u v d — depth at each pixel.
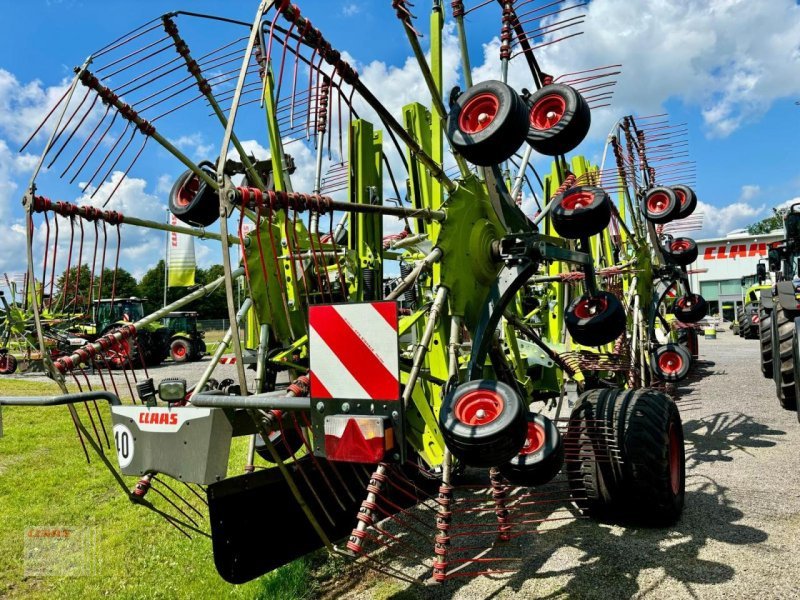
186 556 3.29
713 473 4.51
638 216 6.77
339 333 2.08
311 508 2.88
